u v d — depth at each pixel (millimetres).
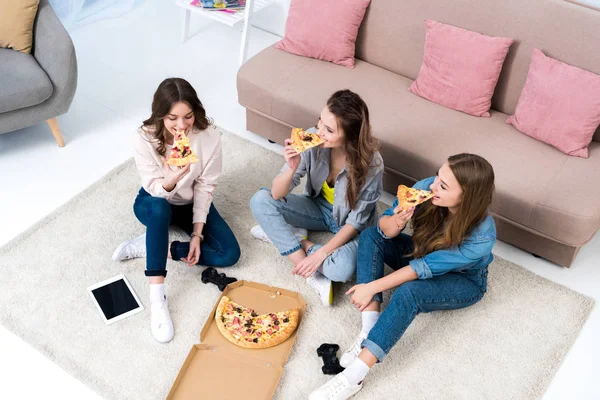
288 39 2992
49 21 2846
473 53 2643
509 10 2609
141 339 2238
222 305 2299
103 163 2949
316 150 2312
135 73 3516
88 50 3662
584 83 2441
